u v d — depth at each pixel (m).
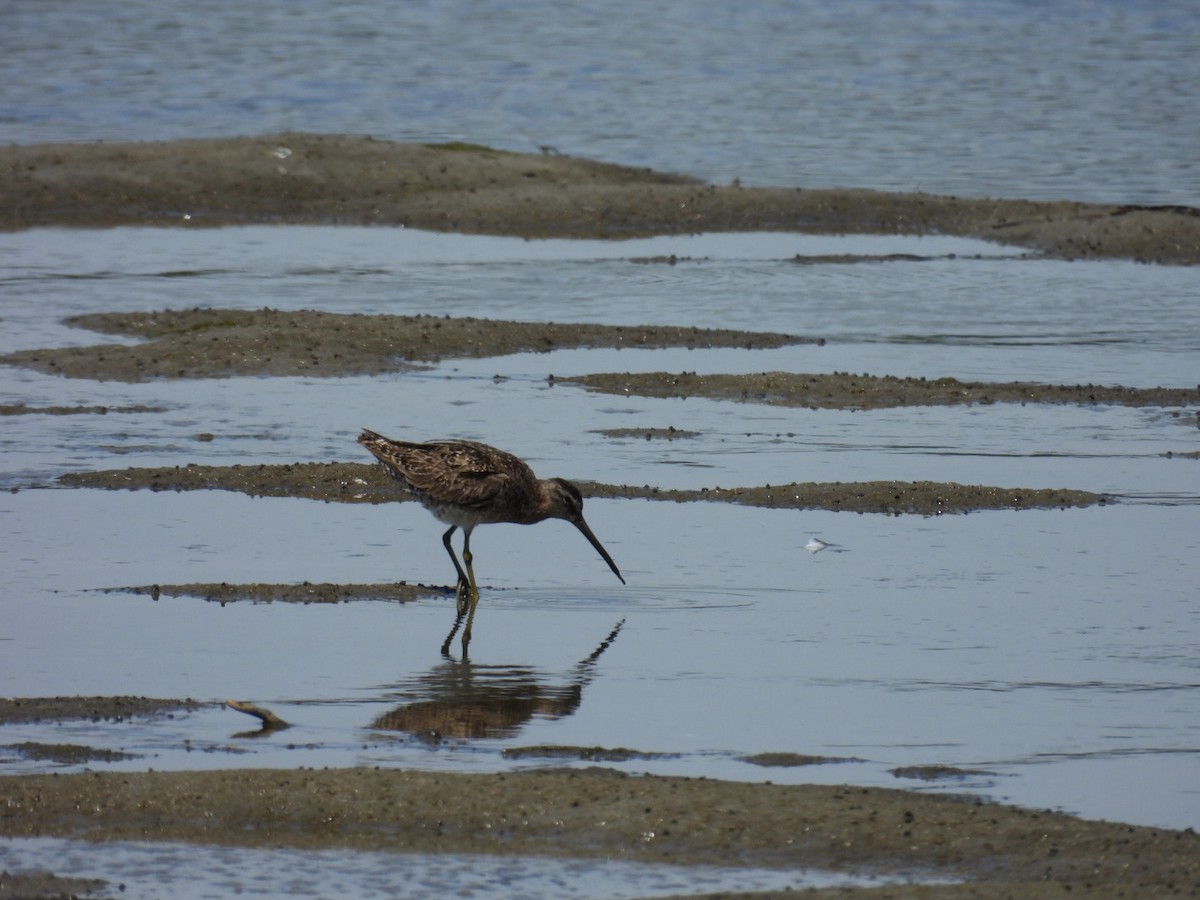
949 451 18.73
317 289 26.72
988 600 14.03
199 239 30.95
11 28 53.88
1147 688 12.09
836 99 45.38
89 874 9.52
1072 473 17.86
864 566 14.96
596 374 21.75
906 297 27.08
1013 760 10.88
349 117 42.16
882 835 9.76
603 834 9.85
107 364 21.88
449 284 27.36
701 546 15.57
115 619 13.48
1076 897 9.05
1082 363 22.78
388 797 10.20
